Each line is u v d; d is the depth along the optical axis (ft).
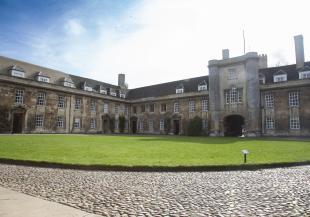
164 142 60.59
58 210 13.25
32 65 112.88
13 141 55.36
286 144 54.49
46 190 17.94
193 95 120.57
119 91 148.97
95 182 20.81
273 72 102.68
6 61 101.71
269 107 97.30
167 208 13.89
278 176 22.95
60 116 113.39
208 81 120.67
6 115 94.22
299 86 90.84
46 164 28.60
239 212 13.14
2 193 16.76
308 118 88.17
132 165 26.45
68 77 126.52
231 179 21.86
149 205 14.44
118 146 48.37
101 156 33.63
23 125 99.55
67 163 27.71
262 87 98.73
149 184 20.06
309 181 20.65
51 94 110.32
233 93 105.19
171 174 24.45
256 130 96.37
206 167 26.40
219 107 108.37
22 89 100.12
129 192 17.47
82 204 14.57
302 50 96.89
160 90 142.31
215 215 12.74
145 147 46.62
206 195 16.56
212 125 107.86
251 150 42.42
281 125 93.81
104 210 13.53
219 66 110.73
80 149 41.98
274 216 12.53
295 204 14.39
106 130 136.05
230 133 109.81
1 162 31.24
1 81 93.56
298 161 30.04
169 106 131.54
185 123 123.03
